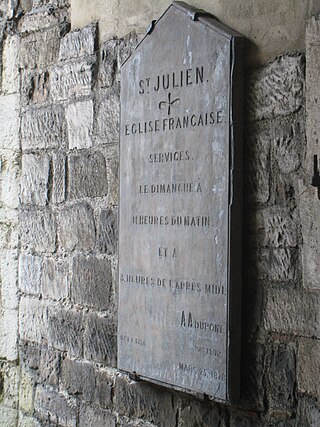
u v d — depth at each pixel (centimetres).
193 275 294
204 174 290
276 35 273
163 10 324
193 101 296
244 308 282
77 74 368
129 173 329
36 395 393
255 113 279
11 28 415
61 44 380
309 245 259
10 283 414
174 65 306
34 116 397
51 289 384
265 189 276
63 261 376
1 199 420
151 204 316
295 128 266
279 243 271
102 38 357
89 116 361
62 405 374
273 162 273
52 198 385
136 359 322
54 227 382
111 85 350
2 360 418
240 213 281
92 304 357
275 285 272
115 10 350
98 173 355
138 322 322
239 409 285
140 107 323
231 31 286
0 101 420
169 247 306
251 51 281
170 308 305
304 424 261
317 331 257
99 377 352
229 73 281
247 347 281
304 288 262
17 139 411
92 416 355
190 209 296
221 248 282
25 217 403
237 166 280
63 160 377
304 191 262
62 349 375
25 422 400
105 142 351
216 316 284
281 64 271
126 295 329
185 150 299
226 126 281
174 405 313
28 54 403
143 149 321
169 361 305
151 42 318
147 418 325
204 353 289
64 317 374
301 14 265
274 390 271
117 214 343
